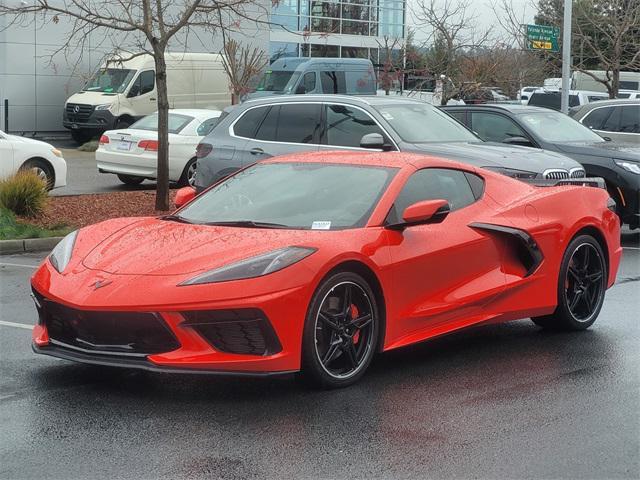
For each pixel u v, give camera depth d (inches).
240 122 478.3
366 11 1412.4
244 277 212.5
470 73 916.0
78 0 1078.4
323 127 452.4
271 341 213.2
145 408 213.9
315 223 242.4
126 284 216.1
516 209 277.1
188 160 729.6
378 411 212.2
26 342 279.0
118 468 177.5
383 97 465.1
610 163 510.3
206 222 253.4
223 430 198.8
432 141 438.9
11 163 605.6
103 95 1081.4
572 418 208.7
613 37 955.3
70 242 251.1
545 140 529.7
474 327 275.0
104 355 218.2
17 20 1111.0
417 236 247.9
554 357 263.9
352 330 230.5
